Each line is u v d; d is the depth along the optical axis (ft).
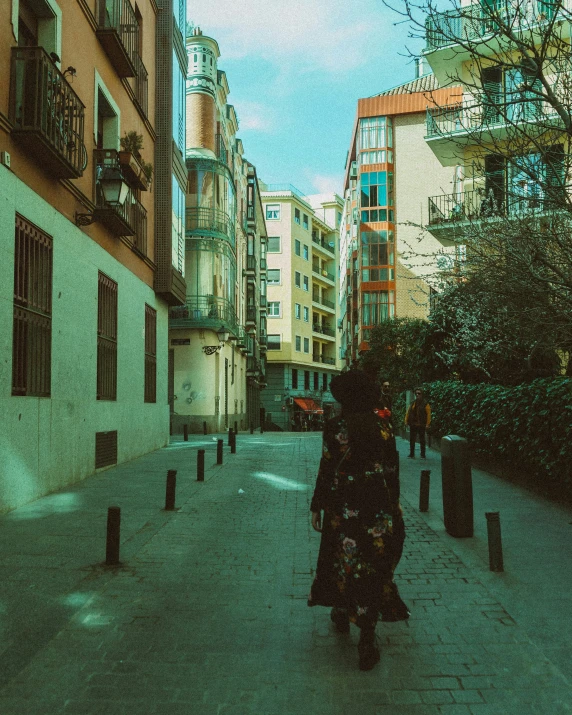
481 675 12.93
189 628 15.42
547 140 26.96
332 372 264.11
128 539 24.04
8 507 29.09
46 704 11.73
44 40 36.14
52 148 31.68
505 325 36.29
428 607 16.94
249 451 60.08
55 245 35.35
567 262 27.12
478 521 27.68
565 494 30.76
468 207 42.57
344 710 11.55
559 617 16.11
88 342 40.88
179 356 103.96
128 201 48.60
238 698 11.98
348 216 201.67
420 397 53.67
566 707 11.67
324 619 16.07
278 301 228.02
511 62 25.11
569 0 31.99
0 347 28.25
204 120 109.81
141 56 56.70
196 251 103.71
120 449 48.60
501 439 38.78
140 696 12.05
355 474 13.98
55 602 17.01
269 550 22.80
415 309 148.77
